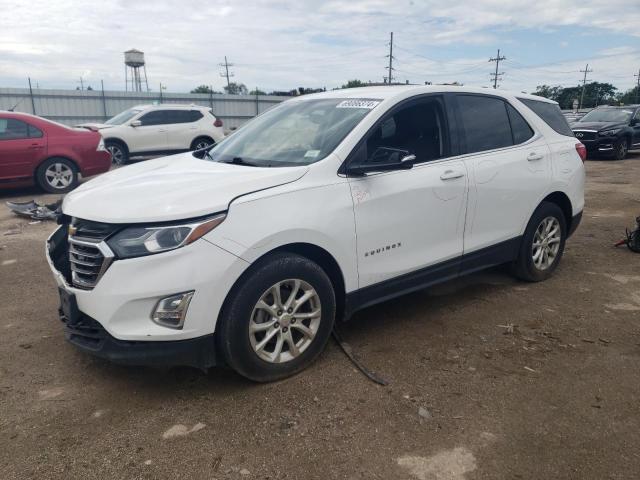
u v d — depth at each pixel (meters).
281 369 3.27
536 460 2.59
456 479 2.47
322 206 3.27
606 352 3.67
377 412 2.96
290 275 3.17
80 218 3.03
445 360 3.56
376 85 4.60
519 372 3.40
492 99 4.56
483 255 4.40
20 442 2.73
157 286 2.80
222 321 3.01
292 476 2.48
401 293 3.86
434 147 4.03
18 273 5.45
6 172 9.75
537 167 4.70
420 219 3.81
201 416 2.94
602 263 5.70
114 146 14.66
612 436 2.77
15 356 3.64
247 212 3.00
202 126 15.91
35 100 35.09
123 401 3.10
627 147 16.98
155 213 2.84
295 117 4.12
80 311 3.06
